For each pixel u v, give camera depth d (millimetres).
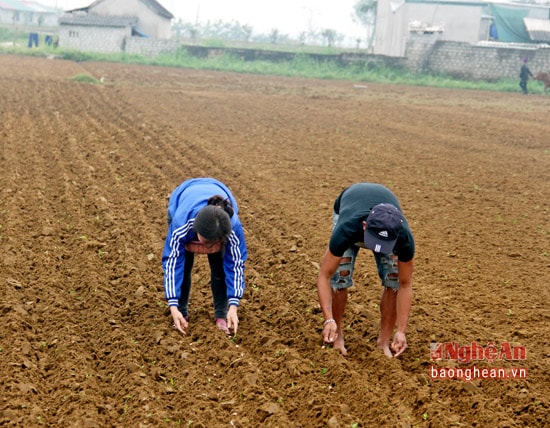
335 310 6223
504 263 8836
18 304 7027
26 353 6121
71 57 43906
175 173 12914
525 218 10930
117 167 13297
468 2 45281
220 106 23844
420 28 42531
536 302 7609
